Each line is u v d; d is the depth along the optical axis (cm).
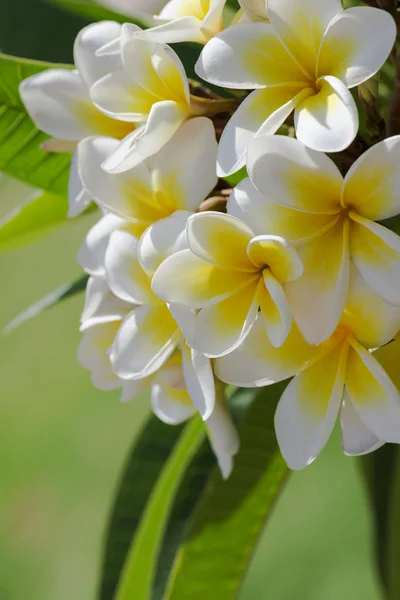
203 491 89
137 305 81
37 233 95
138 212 80
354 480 200
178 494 91
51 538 218
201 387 77
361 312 75
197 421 89
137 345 79
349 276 75
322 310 74
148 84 79
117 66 81
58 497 222
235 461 88
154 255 77
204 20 78
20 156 89
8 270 275
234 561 91
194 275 76
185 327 76
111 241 79
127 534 93
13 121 87
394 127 78
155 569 92
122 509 93
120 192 80
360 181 74
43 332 266
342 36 74
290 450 76
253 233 75
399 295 73
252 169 73
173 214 77
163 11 82
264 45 76
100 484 221
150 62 78
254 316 75
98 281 81
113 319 81
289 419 76
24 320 91
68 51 91
